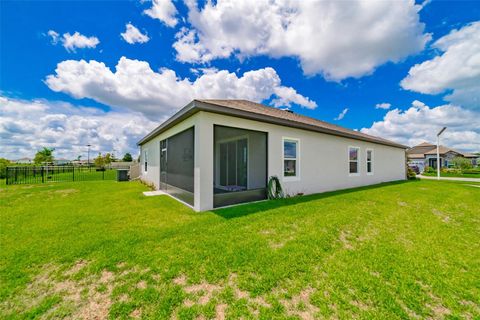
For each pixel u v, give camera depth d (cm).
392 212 489
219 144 925
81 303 182
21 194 736
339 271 233
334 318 167
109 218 430
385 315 171
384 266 245
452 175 1897
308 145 754
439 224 405
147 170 1138
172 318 165
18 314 169
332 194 738
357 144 988
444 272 234
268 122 616
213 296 191
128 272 230
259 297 190
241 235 333
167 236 330
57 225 384
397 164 1355
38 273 228
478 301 190
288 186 686
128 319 164
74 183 1120
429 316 171
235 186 822
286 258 259
